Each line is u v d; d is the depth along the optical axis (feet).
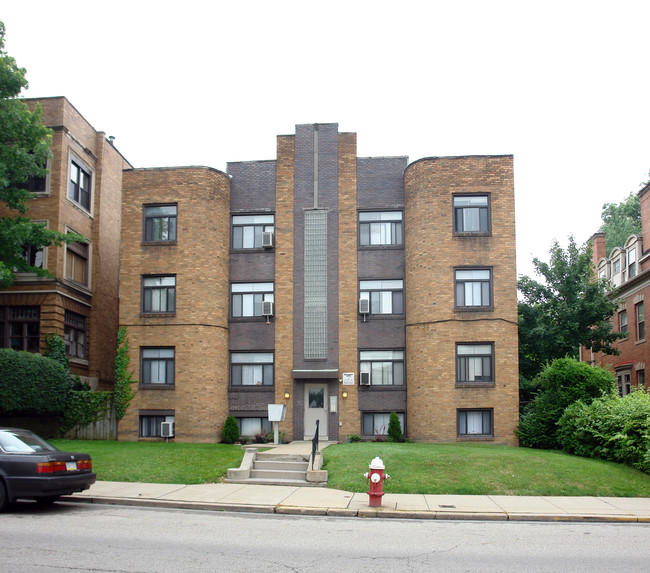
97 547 31.19
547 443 74.49
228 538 34.17
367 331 85.51
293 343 86.02
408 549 32.45
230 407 85.81
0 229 72.95
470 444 76.02
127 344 84.23
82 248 91.61
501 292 80.74
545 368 78.28
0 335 83.15
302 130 90.33
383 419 84.23
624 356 114.93
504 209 82.28
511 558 30.83
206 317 83.82
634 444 59.21
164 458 61.46
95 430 81.35
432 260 81.61
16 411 76.28
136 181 87.20
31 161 74.23
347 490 51.03
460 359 80.38
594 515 42.70
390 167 88.94
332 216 88.17
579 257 92.12
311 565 28.66
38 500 45.93
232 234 89.86
